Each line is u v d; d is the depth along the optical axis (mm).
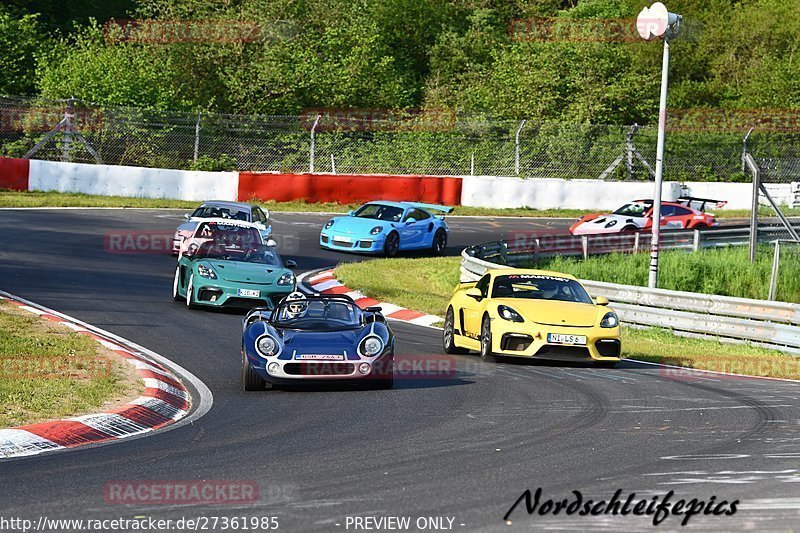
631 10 162250
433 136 105938
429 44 165625
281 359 28266
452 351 38469
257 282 43375
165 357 33219
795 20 160125
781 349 43031
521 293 37656
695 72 159250
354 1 152750
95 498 16500
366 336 29453
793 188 113250
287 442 21688
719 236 79188
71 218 72688
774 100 141750
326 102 120688
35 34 123938
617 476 18531
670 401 28109
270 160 99188
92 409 23938
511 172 106812
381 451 20750
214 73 117312
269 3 127062
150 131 95062
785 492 17391
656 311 47844
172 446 21062
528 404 27125
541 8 169625
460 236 81812
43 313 38844
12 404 23734
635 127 111812
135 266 55969
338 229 69375
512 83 131125
